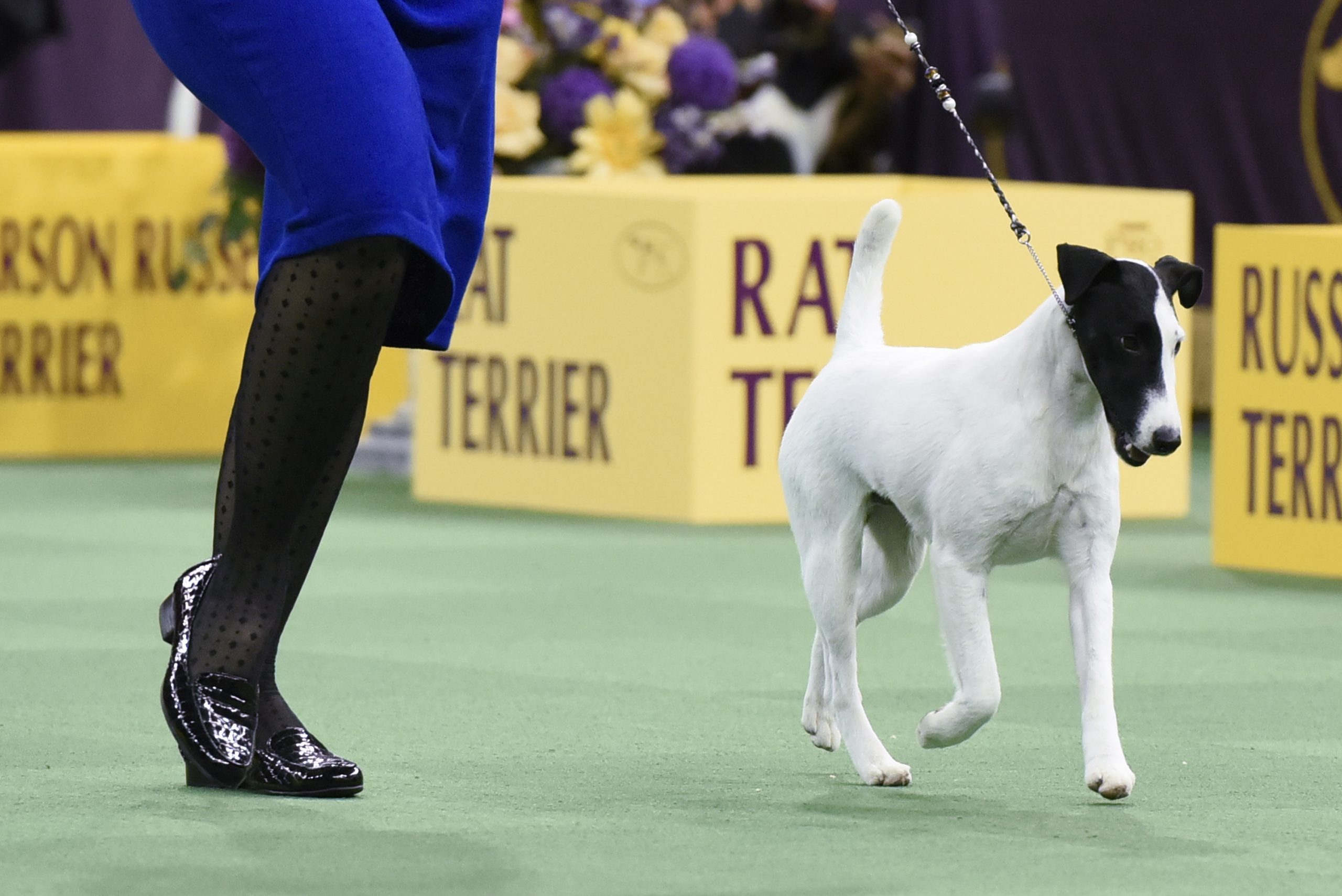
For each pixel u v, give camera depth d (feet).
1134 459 20.94
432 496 49.57
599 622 34.76
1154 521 48.16
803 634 33.71
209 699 22.38
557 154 53.98
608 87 53.67
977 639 21.63
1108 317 20.90
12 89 71.77
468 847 19.97
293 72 20.57
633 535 44.57
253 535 22.22
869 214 23.82
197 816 21.25
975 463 21.44
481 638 33.14
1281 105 62.54
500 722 26.66
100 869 19.13
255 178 56.24
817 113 62.54
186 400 59.06
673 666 30.89
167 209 58.44
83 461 57.31
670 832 20.68
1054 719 27.07
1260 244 40.65
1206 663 31.65
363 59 20.71
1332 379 39.81
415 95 21.12
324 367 21.21
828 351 46.11
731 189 52.80
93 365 58.23
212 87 21.20
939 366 22.29
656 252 45.80
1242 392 41.06
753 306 45.73
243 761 22.24
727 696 28.55
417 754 24.59
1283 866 19.45
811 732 24.36
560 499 47.65
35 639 32.78
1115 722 21.98
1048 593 38.24
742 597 37.27
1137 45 63.93
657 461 46.21
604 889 18.42
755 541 43.91
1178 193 47.47
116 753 24.49
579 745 25.21
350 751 24.79
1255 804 22.21
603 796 22.33
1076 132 64.95
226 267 59.06
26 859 19.48
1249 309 40.88
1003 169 65.62
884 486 22.39
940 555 21.74
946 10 66.74
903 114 67.67
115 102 72.90
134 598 36.96
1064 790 22.89
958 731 21.70
